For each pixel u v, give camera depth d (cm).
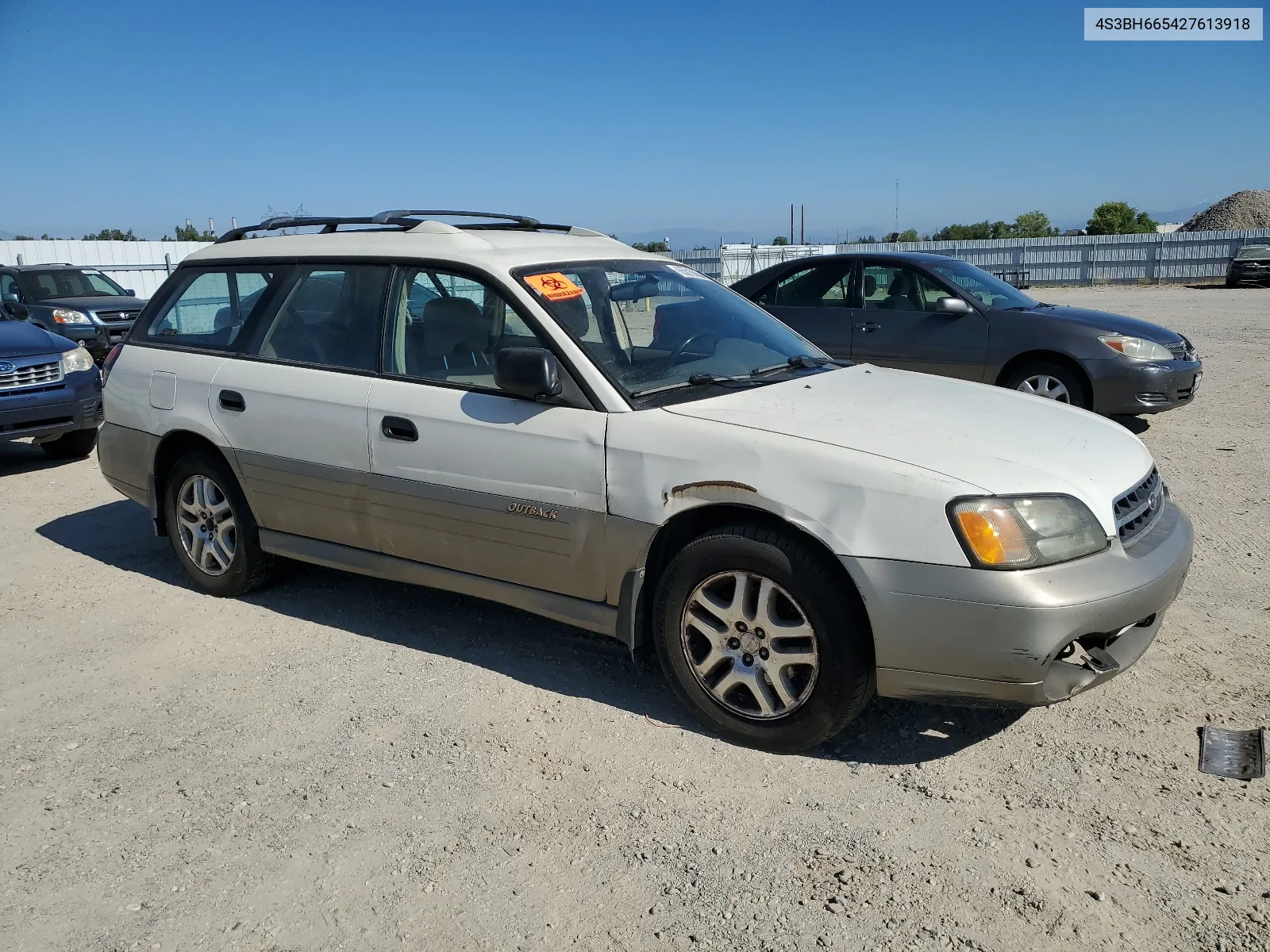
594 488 361
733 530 337
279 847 298
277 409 452
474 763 342
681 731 361
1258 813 297
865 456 320
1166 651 407
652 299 429
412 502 411
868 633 321
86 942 260
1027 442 344
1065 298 2658
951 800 311
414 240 435
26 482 789
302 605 495
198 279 511
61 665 435
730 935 254
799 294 938
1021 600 295
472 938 257
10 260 2628
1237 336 1539
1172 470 712
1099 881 270
